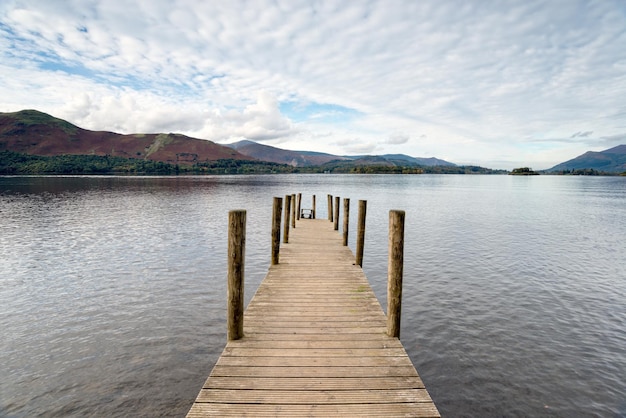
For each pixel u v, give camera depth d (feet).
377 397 13.30
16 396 21.57
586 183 441.27
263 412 12.37
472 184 372.58
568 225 87.71
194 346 27.55
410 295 38.60
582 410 20.90
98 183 278.87
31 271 46.06
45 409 20.49
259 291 25.50
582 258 54.65
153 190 205.26
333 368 15.19
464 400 21.79
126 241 64.49
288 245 42.80
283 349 16.80
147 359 25.70
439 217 101.24
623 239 69.77
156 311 33.94
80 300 36.47
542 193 225.97
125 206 121.49
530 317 33.14
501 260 53.21
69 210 109.29
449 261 52.47
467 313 33.96
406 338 29.17
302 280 28.30
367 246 62.90
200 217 95.66
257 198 157.07
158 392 22.09
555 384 23.27
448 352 27.09
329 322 20.02
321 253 38.37
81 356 25.98
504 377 24.03
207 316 32.89
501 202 153.48
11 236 68.54
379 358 16.06
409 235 72.74
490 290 40.22
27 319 31.99
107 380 23.20
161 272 45.98
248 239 67.56
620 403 21.45
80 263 49.88
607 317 33.17
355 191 217.56
